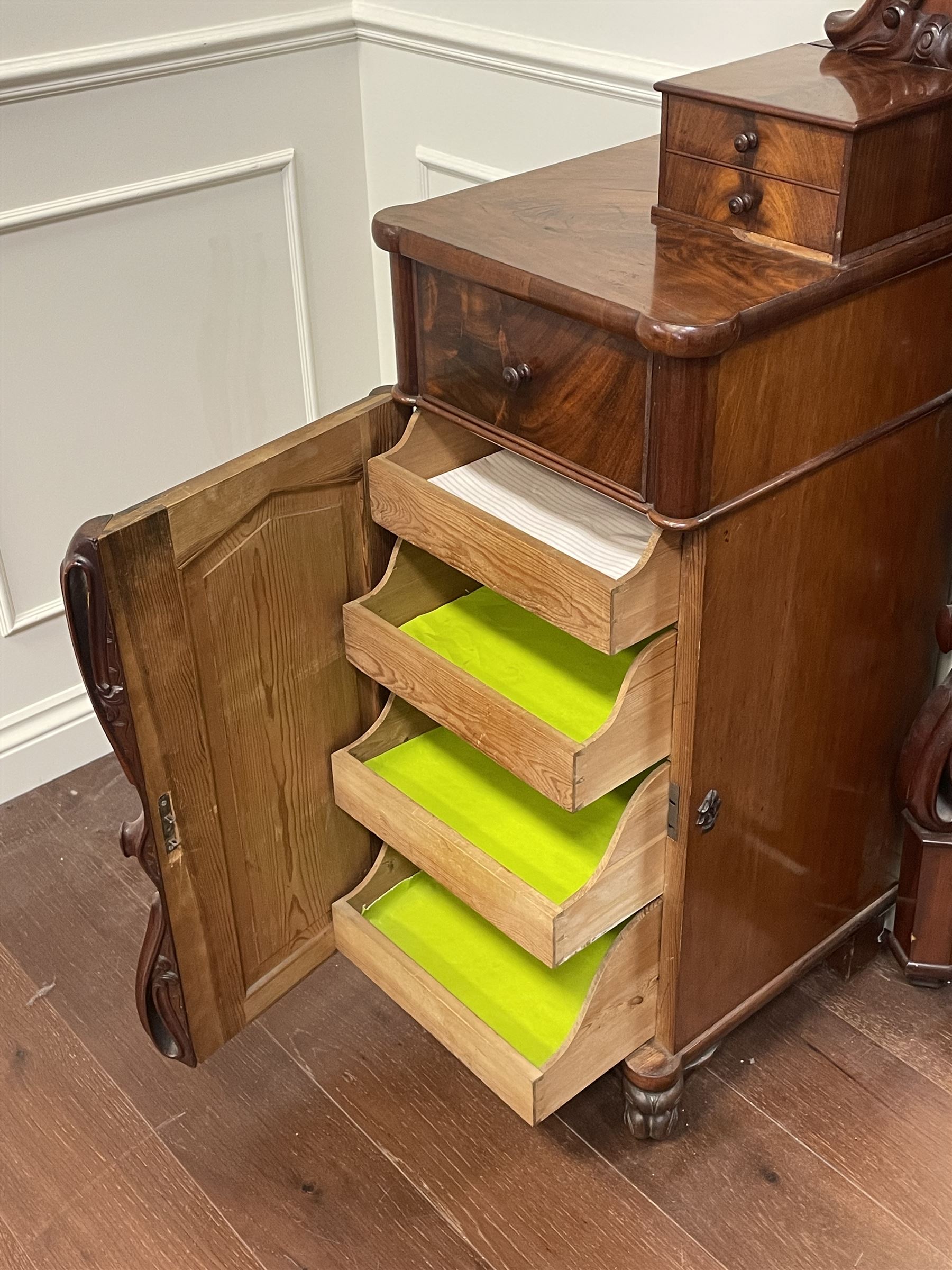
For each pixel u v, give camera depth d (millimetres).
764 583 1156
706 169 1129
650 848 1243
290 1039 1597
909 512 1304
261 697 1313
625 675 1310
